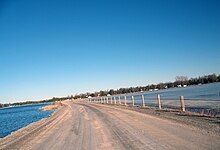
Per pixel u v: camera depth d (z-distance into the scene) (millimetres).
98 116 25672
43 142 13586
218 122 13891
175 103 35906
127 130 14312
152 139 10977
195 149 8523
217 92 53625
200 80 196500
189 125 13867
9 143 15102
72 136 14438
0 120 57875
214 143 9164
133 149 9508
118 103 50656
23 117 59562
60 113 39906
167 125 14695
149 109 28547
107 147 10391
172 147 9125
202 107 25516
